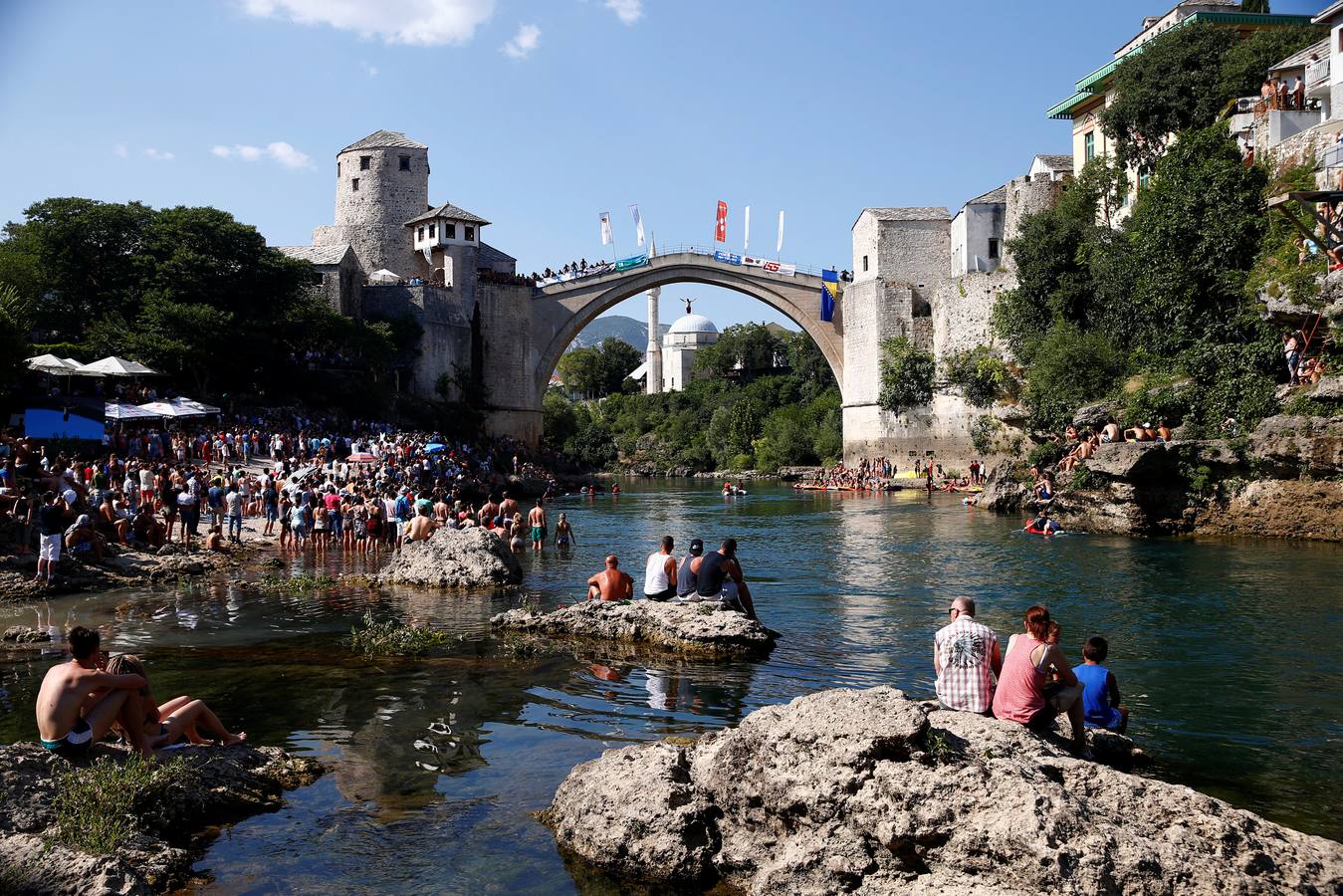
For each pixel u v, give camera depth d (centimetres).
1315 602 1786
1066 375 4322
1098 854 589
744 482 7869
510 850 731
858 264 7069
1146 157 4778
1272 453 2759
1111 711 986
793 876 637
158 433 3778
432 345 6706
